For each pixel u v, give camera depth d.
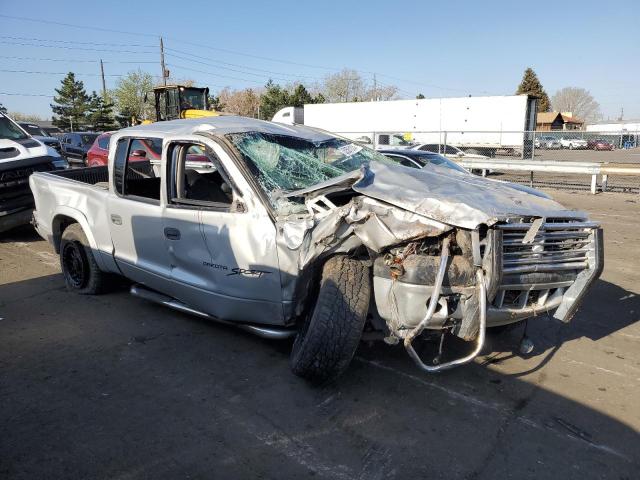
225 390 3.60
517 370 3.94
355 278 3.33
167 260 4.39
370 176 3.46
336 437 3.06
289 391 3.58
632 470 2.79
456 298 3.13
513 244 3.23
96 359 4.08
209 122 4.54
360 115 31.94
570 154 31.78
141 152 4.68
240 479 2.69
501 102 27.38
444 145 20.20
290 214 3.65
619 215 11.23
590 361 4.13
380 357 4.09
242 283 3.76
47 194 5.84
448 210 3.08
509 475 2.73
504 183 4.73
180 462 2.82
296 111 34.25
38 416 3.27
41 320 4.89
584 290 3.54
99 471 2.74
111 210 4.92
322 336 3.25
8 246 8.01
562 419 3.28
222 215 3.83
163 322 4.84
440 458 2.87
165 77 53.12
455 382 3.73
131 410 3.34
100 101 67.00
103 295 5.61
